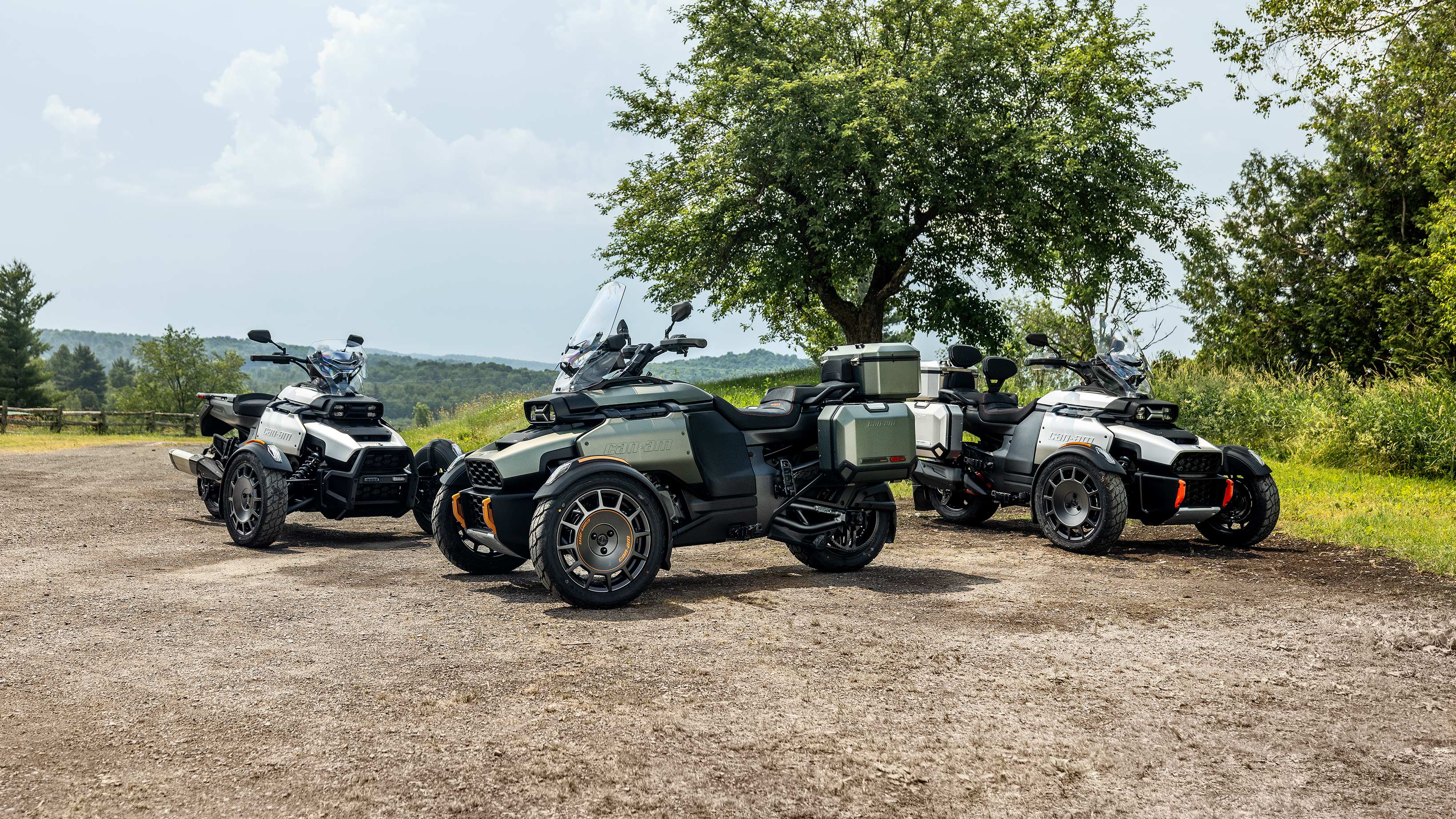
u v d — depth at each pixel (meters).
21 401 81.50
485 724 3.29
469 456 6.14
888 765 2.99
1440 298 24.84
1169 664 4.15
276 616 5.00
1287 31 22.55
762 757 3.04
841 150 23.75
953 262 29.03
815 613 5.07
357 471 7.64
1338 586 5.98
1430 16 21.23
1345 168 31.72
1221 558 7.18
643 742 3.14
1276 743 3.23
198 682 3.77
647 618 4.95
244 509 7.67
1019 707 3.55
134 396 101.88
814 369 25.36
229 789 2.74
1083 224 24.77
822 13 28.06
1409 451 13.67
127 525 8.76
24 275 81.88
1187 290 33.12
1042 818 2.64
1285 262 32.72
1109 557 7.23
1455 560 6.62
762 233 27.72
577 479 5.23
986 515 9.09
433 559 7.04
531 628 4.71
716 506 6.02
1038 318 31.42
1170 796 2.80
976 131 23.98
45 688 3.67
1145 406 7.83
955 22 26.06
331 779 2.82
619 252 29.92
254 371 130.00
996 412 8.80
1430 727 3.41
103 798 2.67
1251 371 17.91
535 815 2.60
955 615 5.02
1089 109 25.22
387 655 4.18
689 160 28.78
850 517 6.47
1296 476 12.55
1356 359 30.05
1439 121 23.20
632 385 5.96
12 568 6.48
